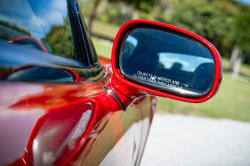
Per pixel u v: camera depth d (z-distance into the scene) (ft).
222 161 10.02
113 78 3.33
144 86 3.14
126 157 3.66
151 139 10.68
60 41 2.93
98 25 115.75
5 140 1.60
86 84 2.92
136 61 3.19
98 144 2.42
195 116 15.33
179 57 3.05
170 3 95.20
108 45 50.31
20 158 1.62
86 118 2.33
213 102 21.79
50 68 2.38
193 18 92.84
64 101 2.25
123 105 3.33
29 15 2.61
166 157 9.37
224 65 99.76
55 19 2.97
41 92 2.06
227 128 14.42
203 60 2.93
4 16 2.34
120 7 112.16
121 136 3.17
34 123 1.82
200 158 9.86
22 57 2.07
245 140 13.00
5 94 1.75
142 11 76.18
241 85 46.21
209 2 108.99
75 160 2.00
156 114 14.02
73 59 3.08
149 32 3.13
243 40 61.16
